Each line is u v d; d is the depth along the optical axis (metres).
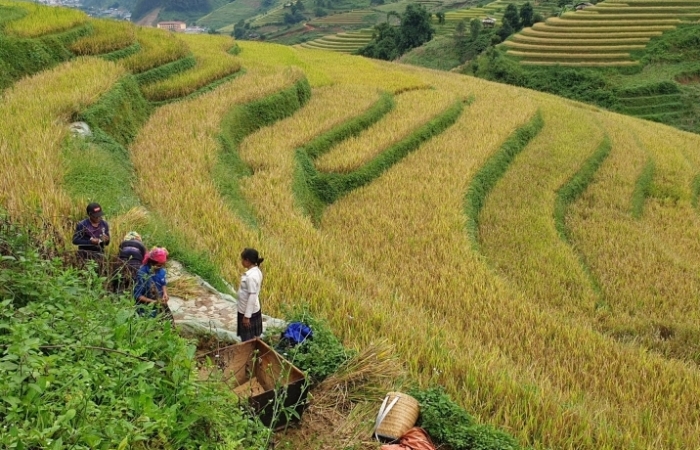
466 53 65.69
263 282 9.84
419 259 13.93
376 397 6.73
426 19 71.25
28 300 5.64
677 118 48.97
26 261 5.97
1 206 8.04
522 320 11.58
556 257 15.57
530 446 6.91
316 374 6.83
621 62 54.75
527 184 21.27
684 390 9.91
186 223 11.62
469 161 20.98
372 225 15.83
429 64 65.50
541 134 28.11
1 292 5.53
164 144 16.20
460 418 6.48
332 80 29.86
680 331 12.49
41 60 20.52
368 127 23.08
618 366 10.50
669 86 51.38
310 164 18.66
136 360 4.64
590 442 7.35
